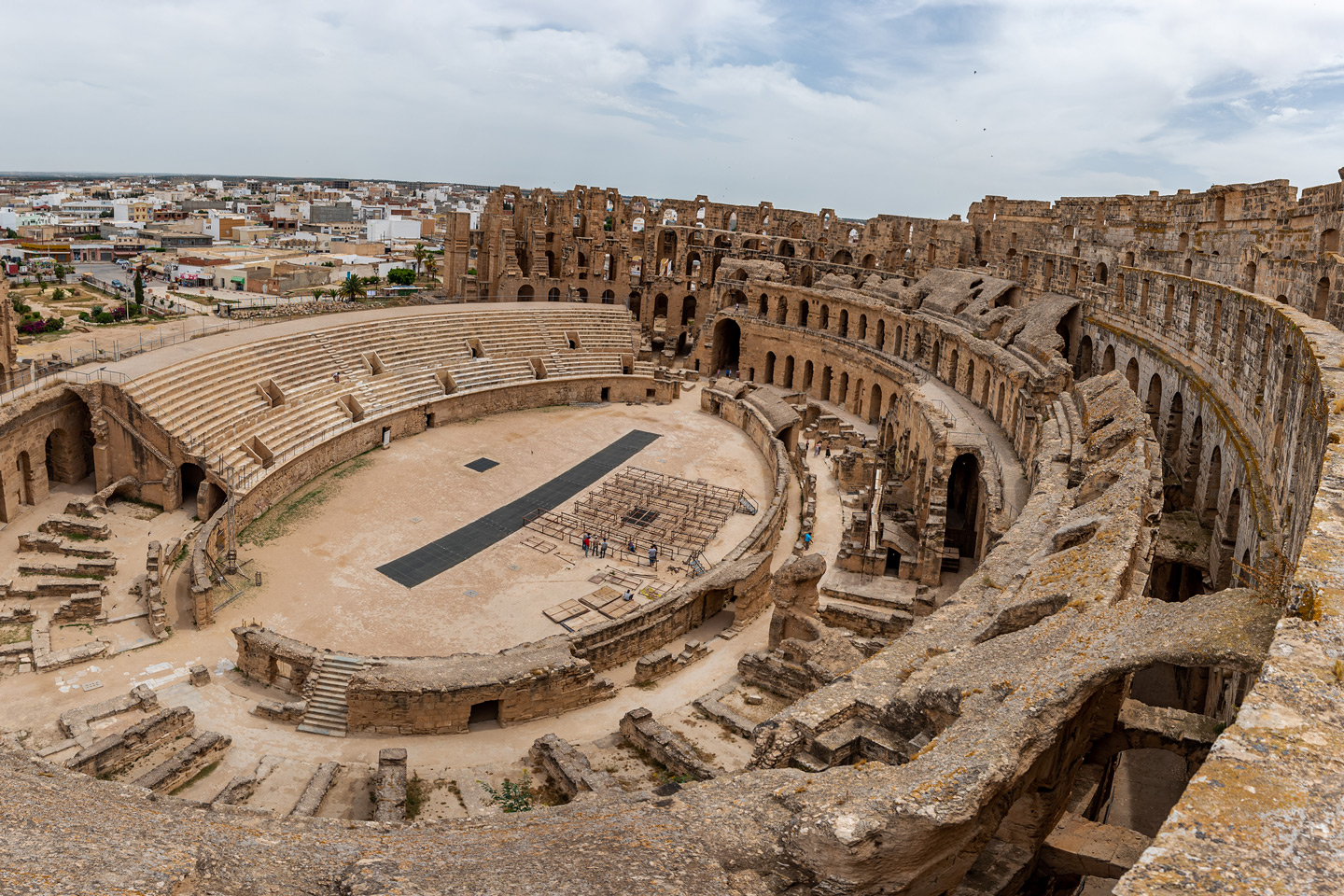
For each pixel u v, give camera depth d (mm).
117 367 63562
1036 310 74000
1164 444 47531
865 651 43906
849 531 61750
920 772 16000
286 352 75312
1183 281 47281
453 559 57188
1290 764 10156
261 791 34406
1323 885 8688
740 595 49406
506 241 109938
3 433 53938
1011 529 35688
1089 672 16547
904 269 105250
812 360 100125
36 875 14852
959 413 68438
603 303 112688
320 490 67000
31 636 43844
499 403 89875
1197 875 8898
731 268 110250
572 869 15070
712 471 76625
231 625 47375
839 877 14586
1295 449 26516
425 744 38438
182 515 58625
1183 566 39344
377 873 15750
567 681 40906
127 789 24000
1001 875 18156
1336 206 37594
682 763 35531
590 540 59375
